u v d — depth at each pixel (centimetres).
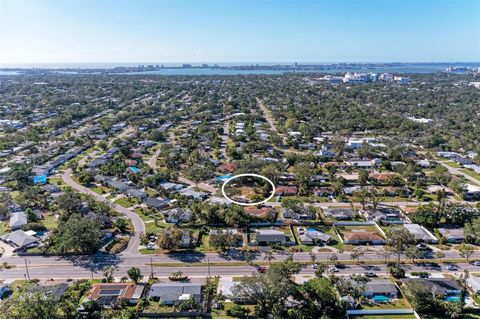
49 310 9875
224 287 11806
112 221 16225
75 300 10988
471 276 12188
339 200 18700
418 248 13638
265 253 13988
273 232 15075
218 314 10719
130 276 11856
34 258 13675
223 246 14112
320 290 10744
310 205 17362
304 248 14362
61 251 13925
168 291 11375
